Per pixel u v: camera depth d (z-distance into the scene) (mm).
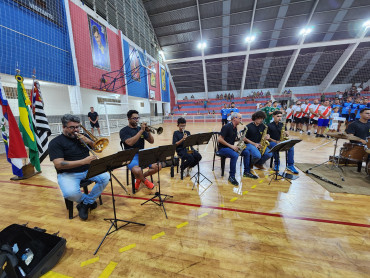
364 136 3232
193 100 20453
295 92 18469
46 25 5504
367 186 2590
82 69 6953
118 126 10258
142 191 2627
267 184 2760
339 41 13531
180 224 1827
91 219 1960
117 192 2615
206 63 16938
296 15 12359
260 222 1823
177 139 3123
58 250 1374
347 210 2004
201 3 12078
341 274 1232
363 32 12953
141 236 1662
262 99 17984
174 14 13031
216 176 3162
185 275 1248
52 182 3084
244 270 1275
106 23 8461
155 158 2068
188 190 2621
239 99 18734
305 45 14031
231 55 15219
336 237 1587
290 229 1706
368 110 3133
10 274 979
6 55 4504
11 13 4598
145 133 2691
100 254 1456
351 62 15719
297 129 8797
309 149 4902
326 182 2748
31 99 3336
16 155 3020
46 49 5504
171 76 19000
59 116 7070
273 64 16406
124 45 9875
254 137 3225
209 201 2285
